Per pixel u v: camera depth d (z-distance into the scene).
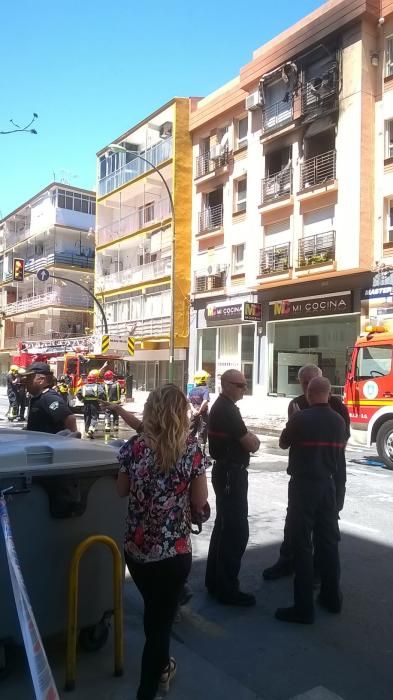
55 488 3.15
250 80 24.22
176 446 2.90
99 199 37.50
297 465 4.18
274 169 23.75
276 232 23.44
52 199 46.31
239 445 4.44
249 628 4.03
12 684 3.09
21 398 19.52
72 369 24.38
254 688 3.25
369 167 19.78
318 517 4.26
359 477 9.77
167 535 2.88
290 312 22.31
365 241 19.56
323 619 4.18
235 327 25.84
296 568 4.14
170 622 2.98
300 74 21.94
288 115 22.70
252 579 4.99
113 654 3.51
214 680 3.33
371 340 10.57
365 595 4.63
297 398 5.31
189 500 2.97
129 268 34.88
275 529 6.50
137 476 2.92
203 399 9.85
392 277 18.75
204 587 4.81
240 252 25.81
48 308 46.44
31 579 3.10
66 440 3.62
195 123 28.39
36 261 48.84
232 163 26.08
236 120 26.20
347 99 20.16
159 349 30.77
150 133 32.62
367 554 5.64
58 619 3.21
